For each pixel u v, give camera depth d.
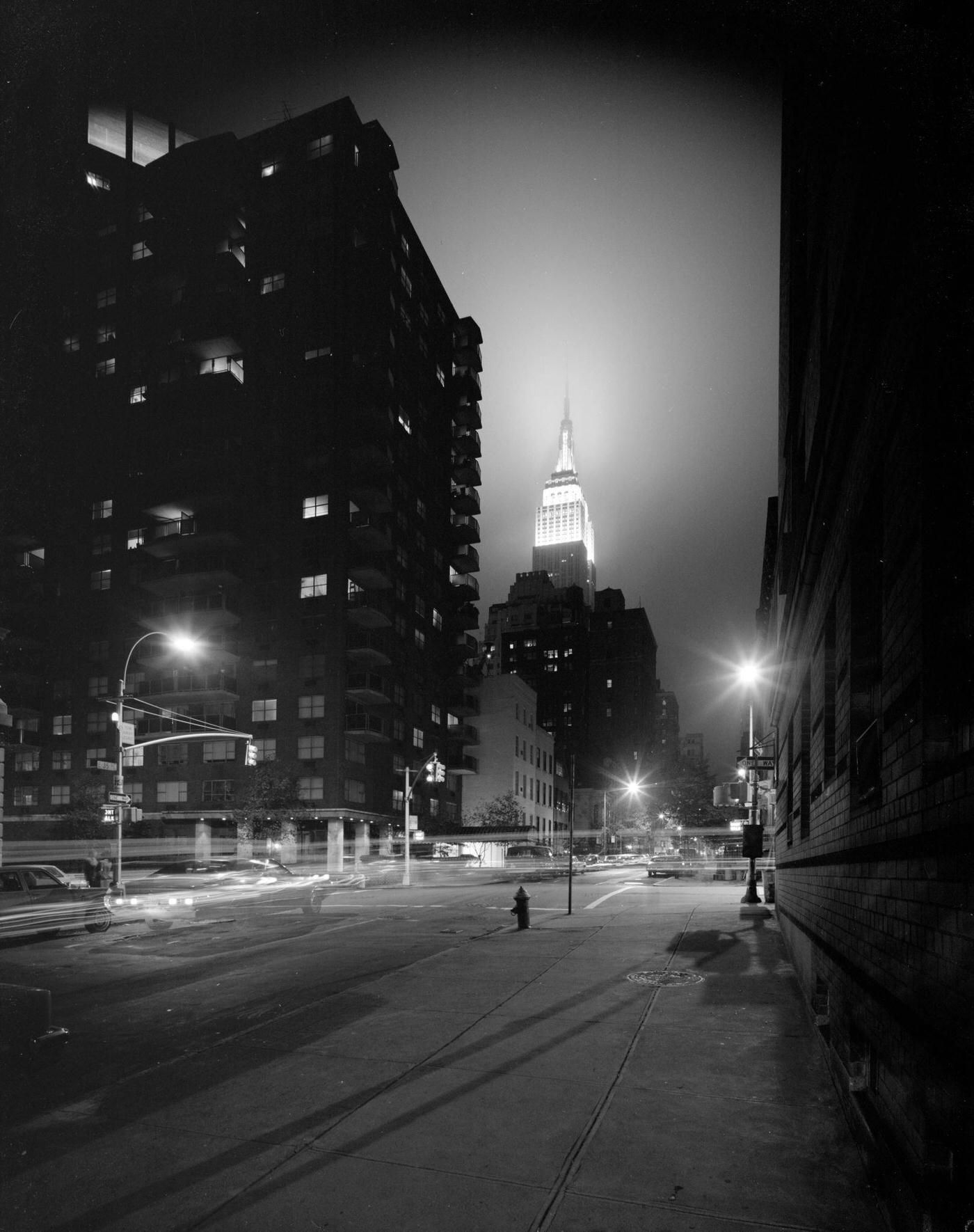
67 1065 7.12
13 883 16.16
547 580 187.25
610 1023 8.45
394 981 10.99
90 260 64.19
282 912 22.08
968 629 3.09
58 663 61.12
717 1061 7.08
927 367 3.33
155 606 56.53
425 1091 6.32
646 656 197.75
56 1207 4.48
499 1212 4.37
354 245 60.22
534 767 90.69
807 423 8.84
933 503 3.39
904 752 4.00
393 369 62.41
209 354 59.75
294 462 57.34
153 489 57.88
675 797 75.62
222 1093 6.32
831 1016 6.93
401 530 63.19
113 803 22.72
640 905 23.02
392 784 59.81
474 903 24.97
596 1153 5.12
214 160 60.28
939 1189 3.38
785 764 13.59
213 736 30.67
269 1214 4.37
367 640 54.25
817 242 6.90
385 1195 4.57
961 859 3.02
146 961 13.49
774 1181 4.71
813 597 8.67
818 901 8.27
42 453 62.94
